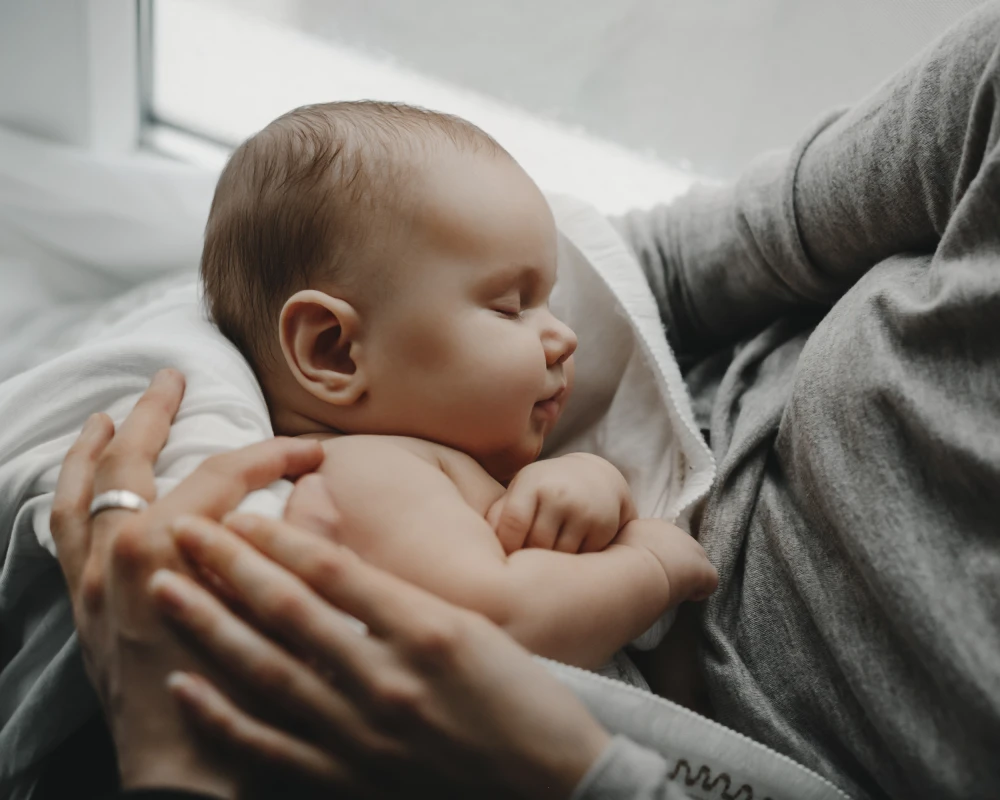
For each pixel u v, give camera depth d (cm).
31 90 122
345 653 46
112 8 120
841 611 58
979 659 49
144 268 123
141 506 55
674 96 131
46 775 66
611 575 58
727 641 64
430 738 46
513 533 60
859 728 57
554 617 55
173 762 48
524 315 71
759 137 129
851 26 113
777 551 64
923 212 64
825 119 78
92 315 116
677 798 47
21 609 70
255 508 55
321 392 68
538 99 138
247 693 49
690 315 91
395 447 64
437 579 55
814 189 73
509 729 46
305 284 69
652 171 137
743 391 80
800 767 56
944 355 56
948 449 52
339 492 60
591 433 86
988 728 48
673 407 76
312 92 139
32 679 66
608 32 128
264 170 72
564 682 54
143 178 120
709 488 71
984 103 56
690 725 56
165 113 141
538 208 71
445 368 66
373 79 139
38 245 122
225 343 71
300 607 47
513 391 66
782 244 76
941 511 54
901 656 54
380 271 66
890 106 67
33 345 110
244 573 47
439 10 132
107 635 51
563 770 46
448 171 68
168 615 47
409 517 58
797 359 76
